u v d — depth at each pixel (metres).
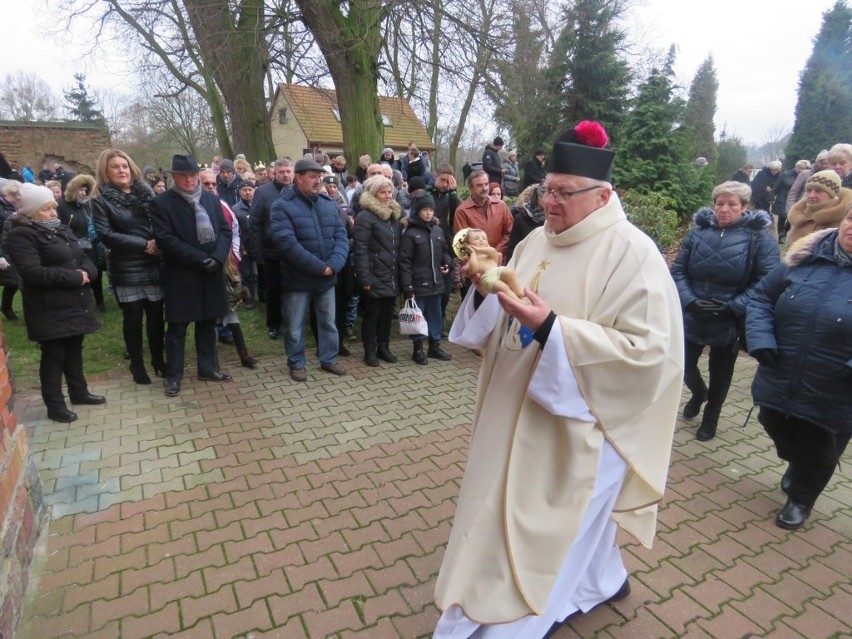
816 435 2.81
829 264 2.75
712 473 3.52
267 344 5.95
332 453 3.64
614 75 16.91
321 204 4.73
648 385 1.73
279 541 2.77
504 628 1.83
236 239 5.61
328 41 8.81
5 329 6.55
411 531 2.86
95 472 3.38
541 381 1.72
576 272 1.84
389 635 2.22
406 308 5.07
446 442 3.81
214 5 9.17
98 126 20.39
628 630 2.27
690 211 11.30
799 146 24.94
